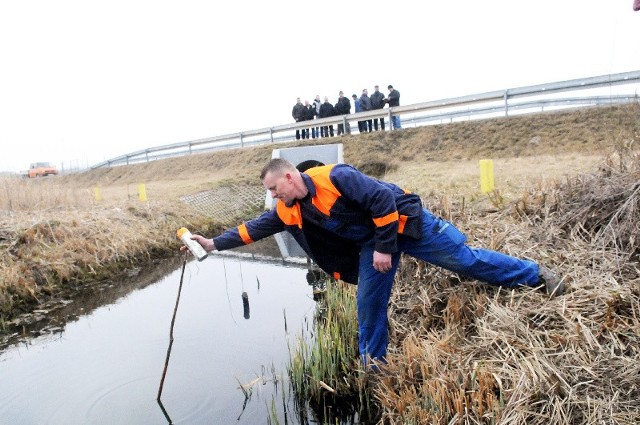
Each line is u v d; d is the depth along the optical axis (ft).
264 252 26.76
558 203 14.93
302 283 20.08
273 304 17.88
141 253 26.40
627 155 15.21
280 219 11.61
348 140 45.62
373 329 11.24
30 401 12.15
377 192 9.73
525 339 10.06
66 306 19.53
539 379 8.82
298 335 14.12
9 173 34.37
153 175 61.67
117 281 22.86
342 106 50.85
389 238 9.82
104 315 18.22
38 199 31.76
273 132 56.34
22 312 18.90
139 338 15.70
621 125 20.72
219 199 39.24
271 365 13.32
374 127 49.06
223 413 11.23
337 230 10.53
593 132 32.45
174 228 30.81
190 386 12.45
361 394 11.03
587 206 13.74
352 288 15.90
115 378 13.05
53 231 24.54
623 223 12.38
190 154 65.16
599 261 11.90
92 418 11.23
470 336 11.12
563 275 11.66
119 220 29.01
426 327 12.28
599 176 14.93
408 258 14.51
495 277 11.26
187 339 15.30
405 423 9.16
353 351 12.48
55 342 15.93
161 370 13.37
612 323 9.62
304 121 53.72
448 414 8.90
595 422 7.80
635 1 14.29
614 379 8.48
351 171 9.98
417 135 42.14
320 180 10.03
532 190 17.20
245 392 11.84
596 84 35.19
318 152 26.61
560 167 23.40
